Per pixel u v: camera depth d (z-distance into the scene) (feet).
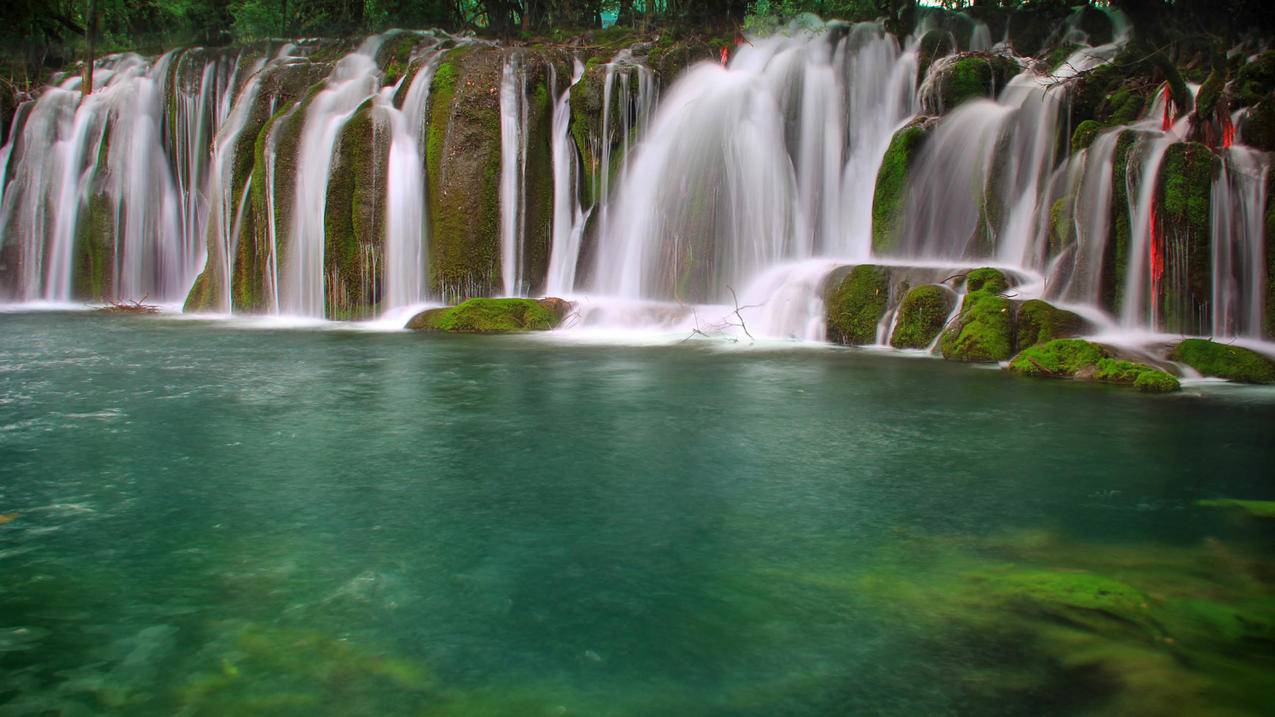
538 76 70.38
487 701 13.05
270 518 20.80
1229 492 22.94
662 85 71.26
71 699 13.05
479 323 60.85
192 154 88.63
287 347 52.19
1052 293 50.26
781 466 25.43
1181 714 12.67
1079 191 50.44
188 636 14.93
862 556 18.47
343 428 30.27
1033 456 26.58
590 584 17.10
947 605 16.15
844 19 91.40
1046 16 86.58
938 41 69.77
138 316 72.33
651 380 40.29
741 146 66.44
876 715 12.68
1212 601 16.26
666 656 14.35
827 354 49.24
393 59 82.07
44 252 86.69
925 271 53.78
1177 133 52.49
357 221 67.41
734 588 16.90
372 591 16.74
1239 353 41.34
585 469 25.09
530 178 69.46
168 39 112.68
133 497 22.31
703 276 66.28
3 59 100.94
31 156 87.61
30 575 17.33
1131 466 25.45
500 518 20.88
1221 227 46.55
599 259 70.28
